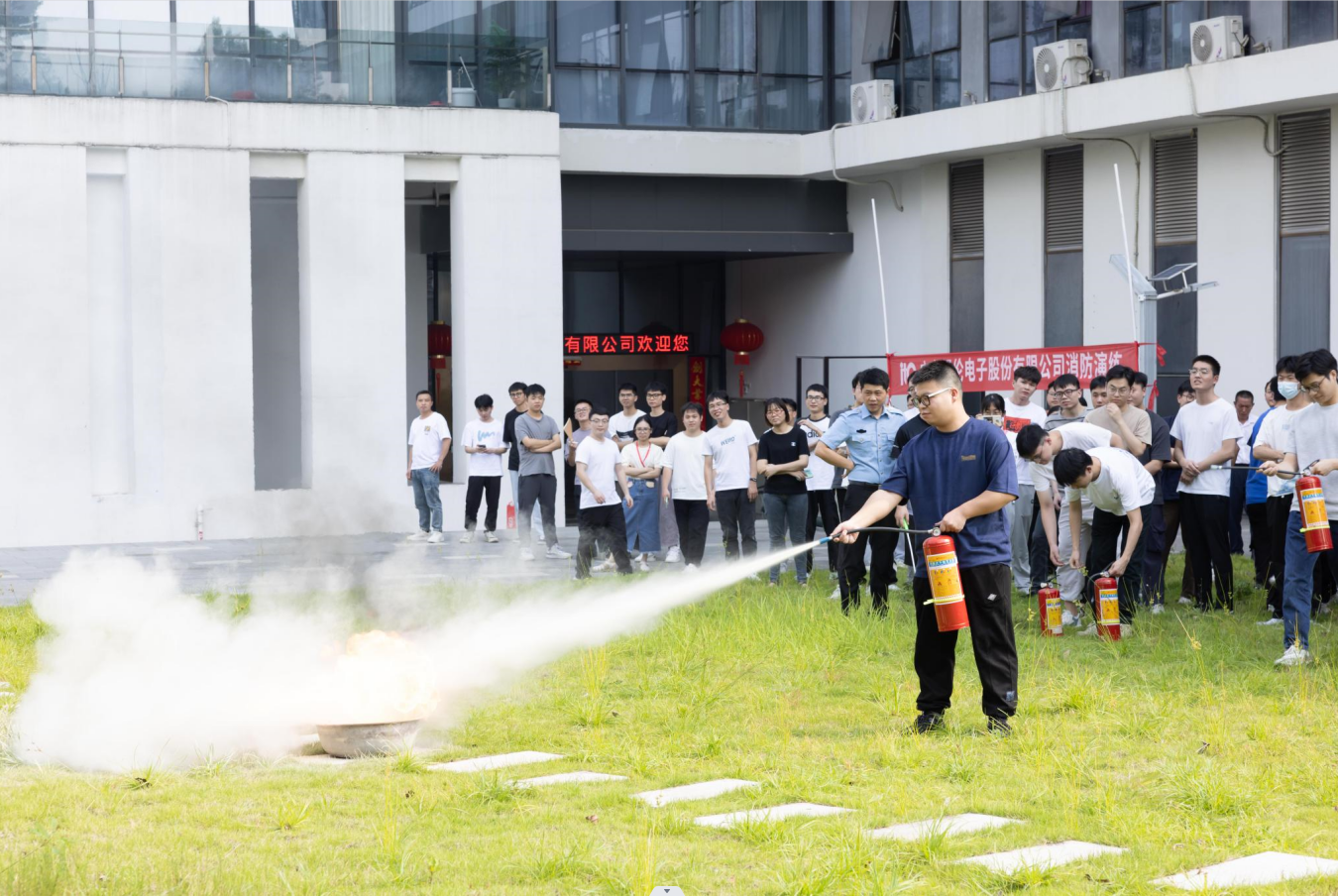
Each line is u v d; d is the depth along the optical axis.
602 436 14.38
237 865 5.00
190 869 4.96
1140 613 11.25
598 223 23.23
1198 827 5.61
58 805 5.95
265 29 20.31
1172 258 19.94
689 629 10.58
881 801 6.00
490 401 18.86
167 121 19.70
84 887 4.74
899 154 22.45
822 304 25.23
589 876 4.96
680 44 23.55
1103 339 20.69
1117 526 10.68
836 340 24.94
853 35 24.06
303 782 6.40
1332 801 6.05
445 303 25.00
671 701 8.44
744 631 10.52
